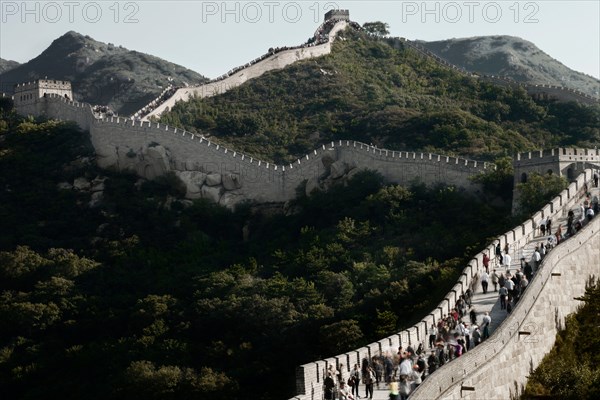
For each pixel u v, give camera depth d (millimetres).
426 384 90125
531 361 112438
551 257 123062
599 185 164250
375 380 100875
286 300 193500
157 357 191375
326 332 168000
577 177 171625
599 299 124812
